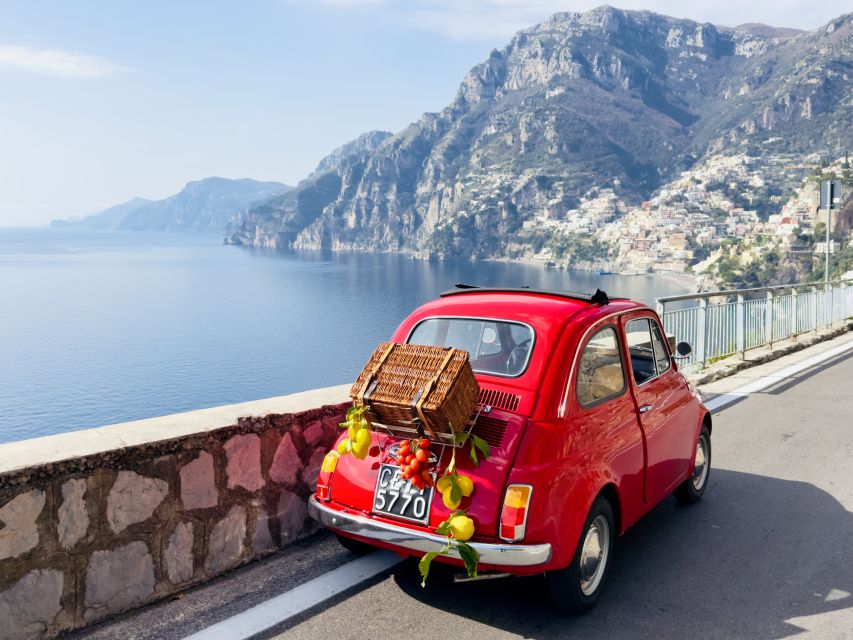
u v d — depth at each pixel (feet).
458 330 13.84
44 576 10.91
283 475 14.71
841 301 61.46
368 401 11.52
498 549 10.99
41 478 10.82
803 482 20.71
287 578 13.53
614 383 14.05
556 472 11.59
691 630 12.19
